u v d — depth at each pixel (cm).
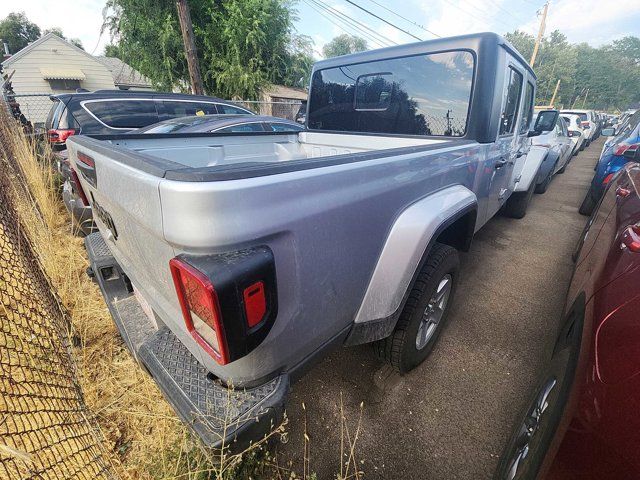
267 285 92
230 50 1358
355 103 285
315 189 104
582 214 552
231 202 82
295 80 1734
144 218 96
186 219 81
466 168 210
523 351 236
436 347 238
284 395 109
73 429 149
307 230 102
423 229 154
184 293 92
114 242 160
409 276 156
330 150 310
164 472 141
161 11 1283
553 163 594
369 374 214
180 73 1398
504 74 228
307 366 124
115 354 219
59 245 356
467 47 216
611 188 264
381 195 134
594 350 100
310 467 160
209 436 97
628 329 93
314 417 185
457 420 184
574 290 172
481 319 271
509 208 520
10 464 126
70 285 280
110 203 129
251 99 1434
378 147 274
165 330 141
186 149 247
